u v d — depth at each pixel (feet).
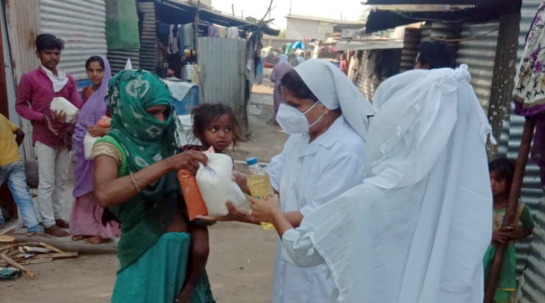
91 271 16.44
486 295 10.78
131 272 8.17
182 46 47.80
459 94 6.36
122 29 35.94
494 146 17.85
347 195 6.51
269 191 8.79
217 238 20.42
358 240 6.35
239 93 45.50
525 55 9.78
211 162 7.77
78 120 17.54
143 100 7.73
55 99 17.54
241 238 20.56
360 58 61.62
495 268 10.66
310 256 6.84
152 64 43.06
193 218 7.88
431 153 6.15
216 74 44.21
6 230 18.74
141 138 8.04
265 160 35.78
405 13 24.14
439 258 6.31
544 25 9.40
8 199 19.60
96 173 7.68
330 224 6.57
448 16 24.26
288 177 9.36
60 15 28.25
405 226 6.41
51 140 18.34
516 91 10.03
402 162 6.37
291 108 8.85
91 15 32.76
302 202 9.02
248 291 15.71
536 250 12.36
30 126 25.18
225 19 56.44
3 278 15.46
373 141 6.75
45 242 17.95
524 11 13.78
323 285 8.93
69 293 14.83
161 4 45.24
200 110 9.40
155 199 8.11
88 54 32.58
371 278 6.38
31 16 25.05
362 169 8.60
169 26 47.88
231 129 9.43
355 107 8.71
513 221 10.40
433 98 6.20
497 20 20.88
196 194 7.79
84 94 18.62
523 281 12.94
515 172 10.22
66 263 16.96
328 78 8.68
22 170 18.26
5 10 23.48
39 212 20.43
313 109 8.76
